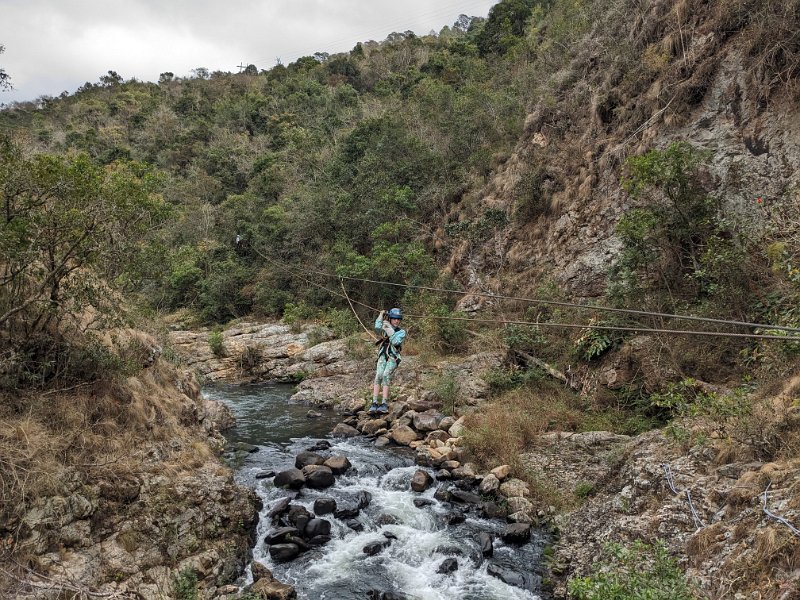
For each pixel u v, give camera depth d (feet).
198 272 82.79
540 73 67.51
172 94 192.03
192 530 17.25
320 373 48.34
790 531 13.00
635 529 17.30
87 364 18.78
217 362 55.36
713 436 19.04
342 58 169.68
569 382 34.04
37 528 13.80
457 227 57.06
